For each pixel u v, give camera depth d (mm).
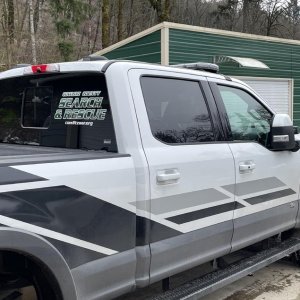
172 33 12867
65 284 2557
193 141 3594
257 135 4348
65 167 2621
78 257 2656
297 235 5035
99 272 2773
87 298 2734
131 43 13805
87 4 19375
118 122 3100
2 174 2340
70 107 3443
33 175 2459
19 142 3867
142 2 32688
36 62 17203
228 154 3816
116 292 2918
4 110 3977
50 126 3586
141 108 3209
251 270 4102
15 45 17578
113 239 2863
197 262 3539
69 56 18656
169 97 3498
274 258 4418
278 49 15961
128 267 2967
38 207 2449
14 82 3879
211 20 36875
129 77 3211
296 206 4766
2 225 2295
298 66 16688
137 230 3049
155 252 3131
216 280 3762
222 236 3744
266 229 4324
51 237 2504
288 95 16625
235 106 4195
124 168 2951
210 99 3875
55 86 3576
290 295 4566
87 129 3307
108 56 14594
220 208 3715
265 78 15734
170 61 12844
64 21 18359
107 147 3152
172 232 3273
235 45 14555
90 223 2721
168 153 3266
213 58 13906
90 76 3322
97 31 28141
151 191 3100
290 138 4309
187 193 3385
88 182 2715
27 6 19984
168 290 3551
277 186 4430
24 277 2637
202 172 3520
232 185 3834
